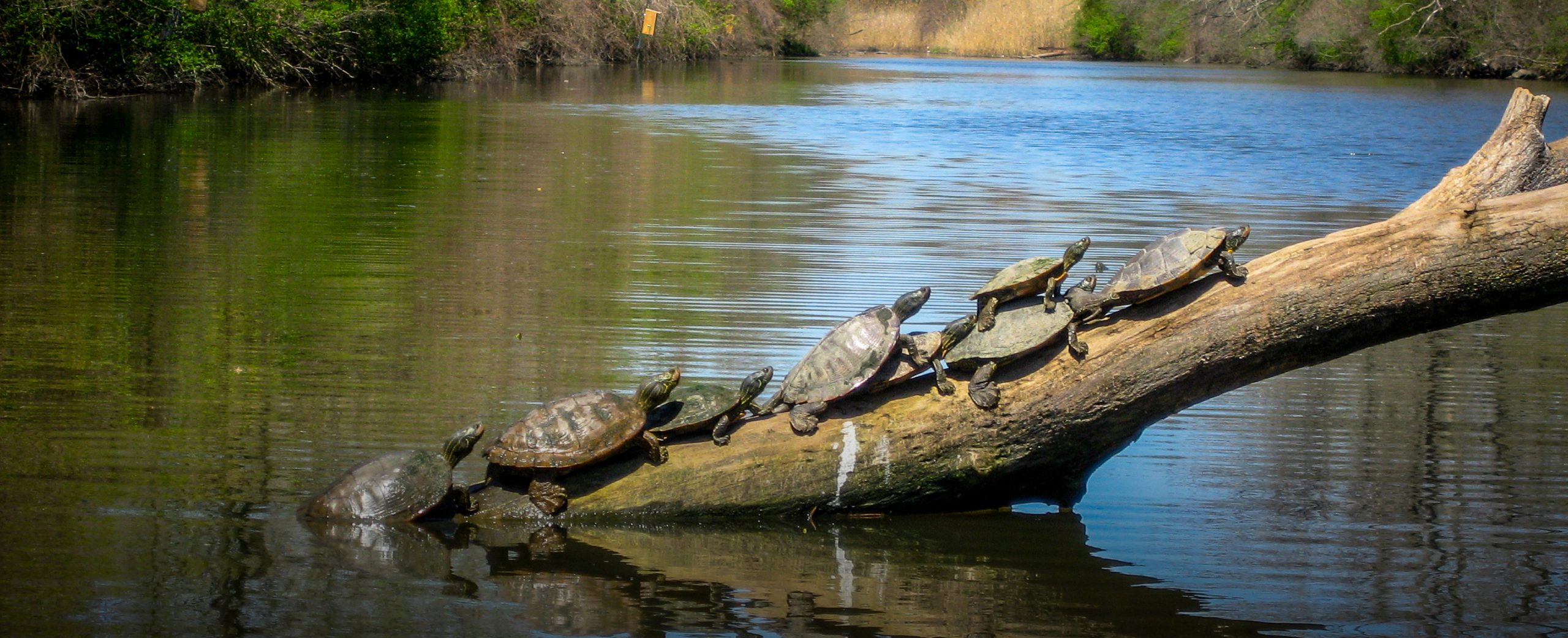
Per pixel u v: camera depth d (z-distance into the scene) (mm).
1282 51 67750
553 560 6371
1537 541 6750
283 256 13547
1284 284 6578
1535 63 55875
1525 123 7598
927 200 19078
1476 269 6273
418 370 9336
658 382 6996
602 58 62375
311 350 9820
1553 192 6262
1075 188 20750
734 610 5844
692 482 6930
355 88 43250
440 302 11586
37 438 7645
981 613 5879
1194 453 8125
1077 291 6988
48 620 5418
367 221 15945
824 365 7109
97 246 13719
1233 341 6633
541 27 57969
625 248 14555
